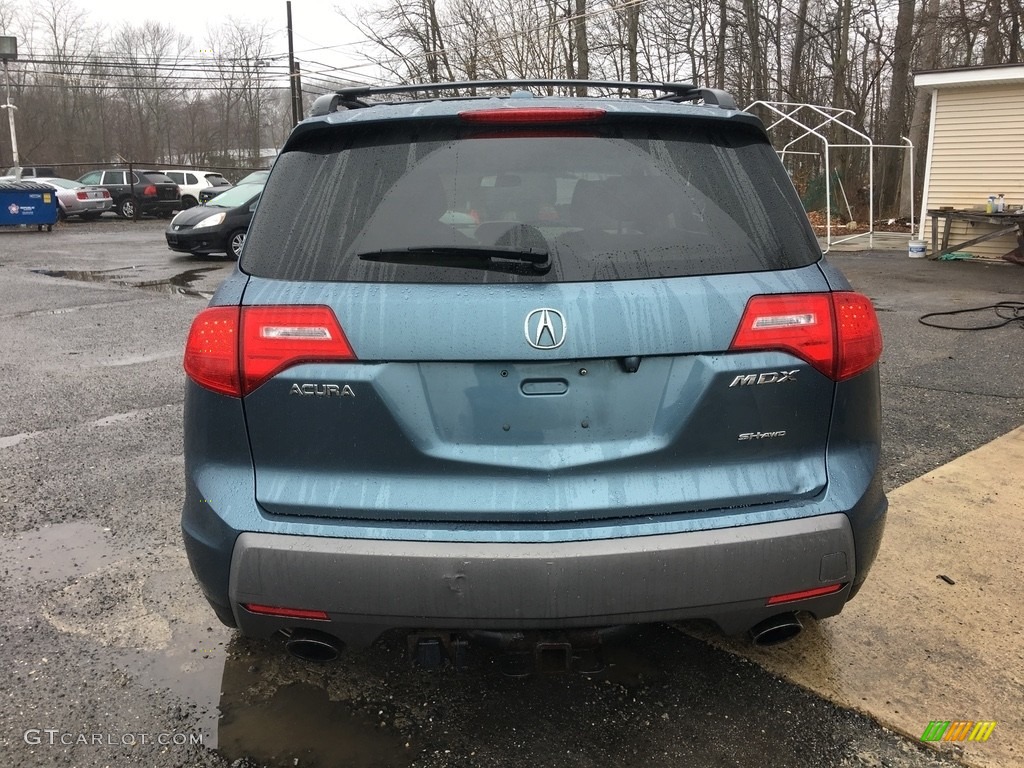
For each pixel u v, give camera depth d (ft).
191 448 7.00
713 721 7.86
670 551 6.30
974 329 26.37
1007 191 46.52
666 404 6.54
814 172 78.84
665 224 6.82
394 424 6.45
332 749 7.52
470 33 98.73
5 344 25.21
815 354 6.73
